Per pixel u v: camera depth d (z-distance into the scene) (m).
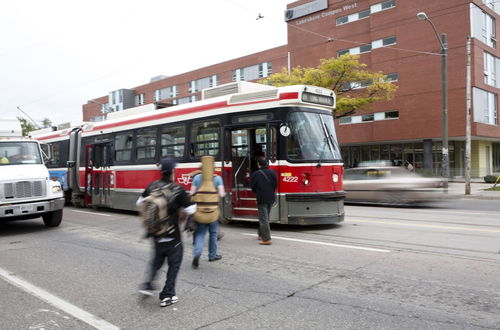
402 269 6.13
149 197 4.71
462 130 31.20
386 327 4.10
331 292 5.20
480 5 32.16
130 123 13.62
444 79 20.77
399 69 34.19
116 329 4.21
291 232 9.49
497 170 39.06
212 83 54.69
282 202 9.44
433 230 9.37
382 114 35.44
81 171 16.27
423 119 33.03
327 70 27.19
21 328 4.29
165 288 4.82
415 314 4.42
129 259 7.29
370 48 35.97
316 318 4.37
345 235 8.95
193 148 11.28
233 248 7.89
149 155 12.75
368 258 6.84
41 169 10.87
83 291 5.49
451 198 18.61
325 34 38.50
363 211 13.50
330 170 9.79
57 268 6.75
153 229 4.68
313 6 39.06
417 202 14.54
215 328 4.17
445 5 31.73
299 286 5.47
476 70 31.56
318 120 9.98
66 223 12.02
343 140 38.25
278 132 9.52
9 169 10.49
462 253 7.05
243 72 50.53
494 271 5.93
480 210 13.71
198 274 6.15
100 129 15.12
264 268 6.41
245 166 10.14
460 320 4.23
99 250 8.09
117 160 14.09
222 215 10.35
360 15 36.53
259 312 4.58
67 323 4.40
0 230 10.87
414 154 36.59
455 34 31.33
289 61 41.00
